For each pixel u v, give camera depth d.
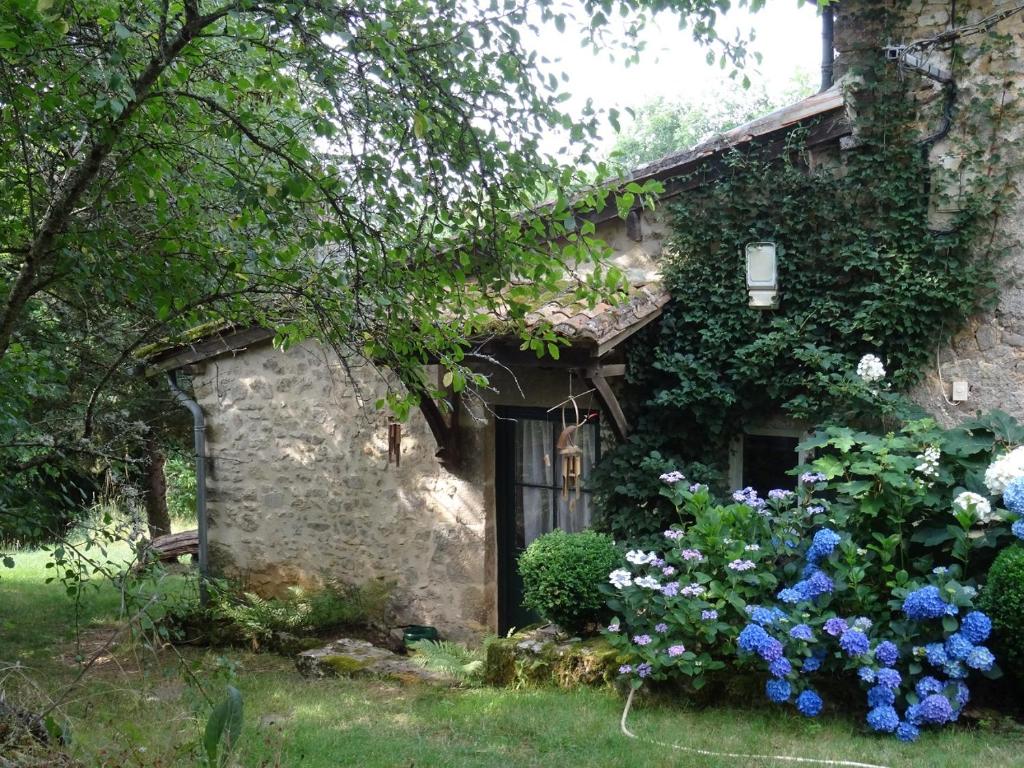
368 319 3.92
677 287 6.32
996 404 5.62
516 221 3.85
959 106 5.64
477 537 7.16
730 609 4.74
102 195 3.67
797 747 4.05
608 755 4.09
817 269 6.00
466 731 4.64
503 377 7.02
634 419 6.45
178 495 15.93
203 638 7.50
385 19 3.24
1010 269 5.57
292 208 3.79
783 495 5.07
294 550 8.15
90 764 3.05
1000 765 3.73
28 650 6.94
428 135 3.58
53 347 4.46
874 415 5.69
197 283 4.08
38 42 3.22
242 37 3.29
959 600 4.21
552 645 5.48
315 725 4.86
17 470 3.96
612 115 3.62
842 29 5.98
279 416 8.20
